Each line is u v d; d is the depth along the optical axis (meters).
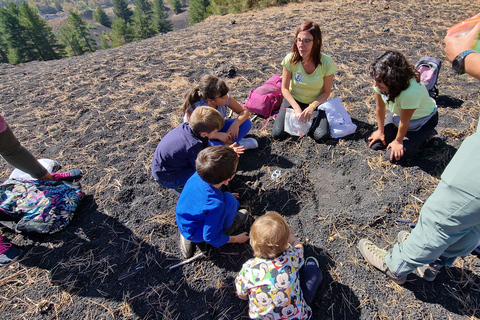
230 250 2.31
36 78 5.48
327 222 2.42
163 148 2.35
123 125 3.83
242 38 6.43
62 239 2.45
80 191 2.76
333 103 3.23
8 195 2.52
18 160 2.36
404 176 2.73
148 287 2.11
